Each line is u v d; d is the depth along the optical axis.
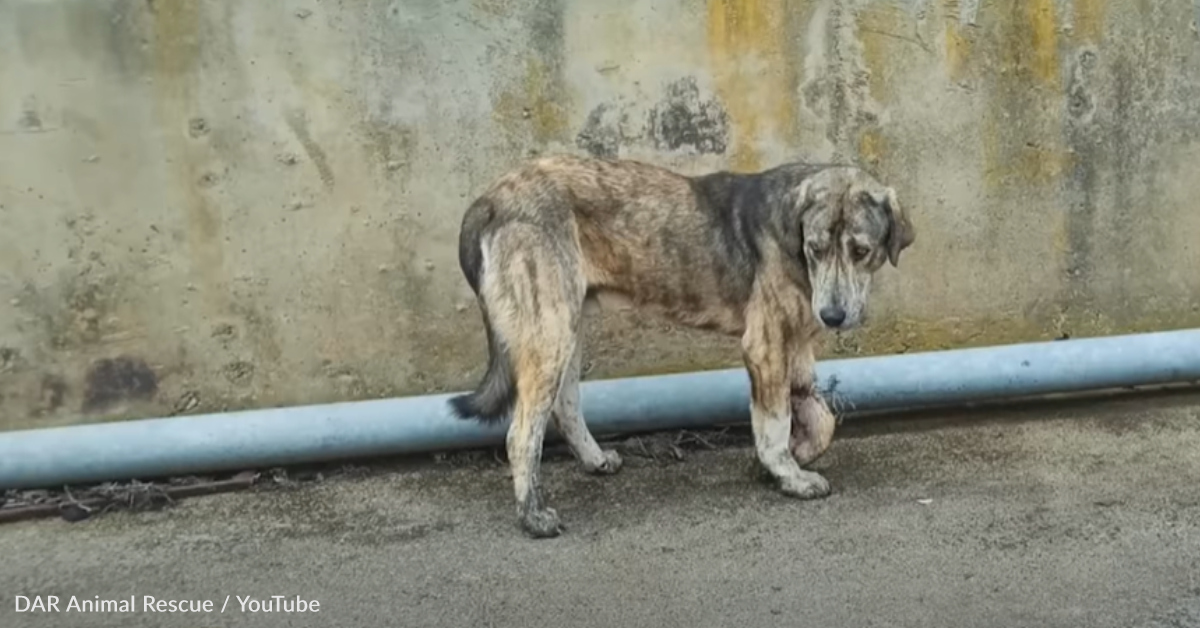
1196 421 4.74
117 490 4.49
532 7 4.67
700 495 4.43
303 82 4.61
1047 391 4.76
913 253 4.89
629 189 4.38
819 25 4.77
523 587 4.06
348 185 4.67
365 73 4.63
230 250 4.65
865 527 4.24
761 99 4.78
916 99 4.83
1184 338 4.78
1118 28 4.88
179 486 4.53
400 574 4.12
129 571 4.18
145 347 4.65
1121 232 4.97
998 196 4.90
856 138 4.83
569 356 4.31
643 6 4.70
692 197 4.40
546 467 4.61
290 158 4.64
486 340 4.77
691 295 4.41
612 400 4.63
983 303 4.95
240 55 4.58
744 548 4.18
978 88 4.85
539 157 4.64
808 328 4.37
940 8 4.80
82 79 4.53
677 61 4.73
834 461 4.58
